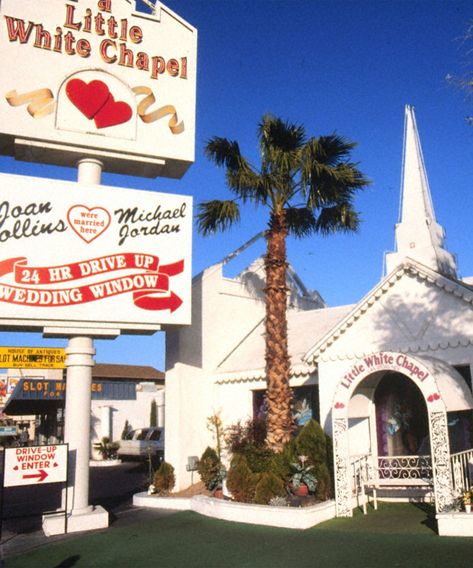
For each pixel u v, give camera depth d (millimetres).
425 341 14211
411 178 16484
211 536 11547
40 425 37000
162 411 37969
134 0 15438
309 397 17359
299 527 11695
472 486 11602
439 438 11094
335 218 16703
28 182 13391
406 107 17547
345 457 12578
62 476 12570
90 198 14000
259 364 18141
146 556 10273
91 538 11984
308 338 18734
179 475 17094
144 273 14281
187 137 15297
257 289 21484
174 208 14992
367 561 8945
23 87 13719
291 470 13570
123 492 19531
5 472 11969
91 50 14633
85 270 13625
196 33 16094
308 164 14945
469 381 13578
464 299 13656
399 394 14625
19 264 12984
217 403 18766
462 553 8961
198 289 19078
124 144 14500
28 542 11867
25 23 14039
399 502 13406
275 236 15312
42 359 17719
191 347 18453
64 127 13930
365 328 15438
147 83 15133
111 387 32719
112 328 13820
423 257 15547
